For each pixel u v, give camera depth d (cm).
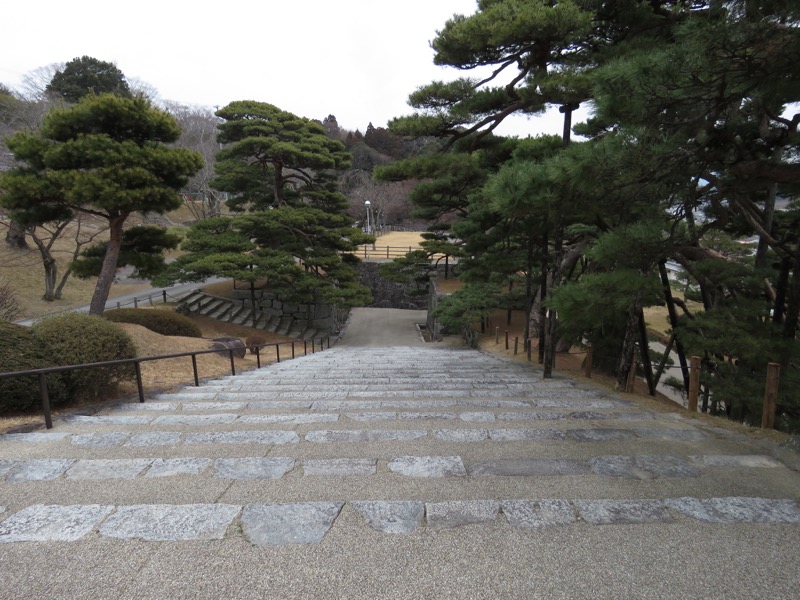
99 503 289
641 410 546
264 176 2605
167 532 250
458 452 381
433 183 1377
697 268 803
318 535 248
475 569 220
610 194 533
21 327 580
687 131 470
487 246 1359
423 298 3422
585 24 800
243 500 293
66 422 480
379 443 404
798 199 990
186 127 3406
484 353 1545
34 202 1088
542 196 484
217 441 410
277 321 2350
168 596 201
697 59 368
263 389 721
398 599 200
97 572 216
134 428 459
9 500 291
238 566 222
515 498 295
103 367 597
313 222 2280
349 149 5809
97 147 1067
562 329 972
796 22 346
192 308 2191
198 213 3781
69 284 2358
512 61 952
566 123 883
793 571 219
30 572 216
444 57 967
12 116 2298
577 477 328
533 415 509
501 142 1341
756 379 691
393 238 4900
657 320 2203
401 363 1211
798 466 349
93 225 3086
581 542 243
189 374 930
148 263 1333
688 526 259
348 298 2064
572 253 1295
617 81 420
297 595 202
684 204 602
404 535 249
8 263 2298
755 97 476
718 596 202
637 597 201
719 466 348
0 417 505
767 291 865
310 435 426
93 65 3738
